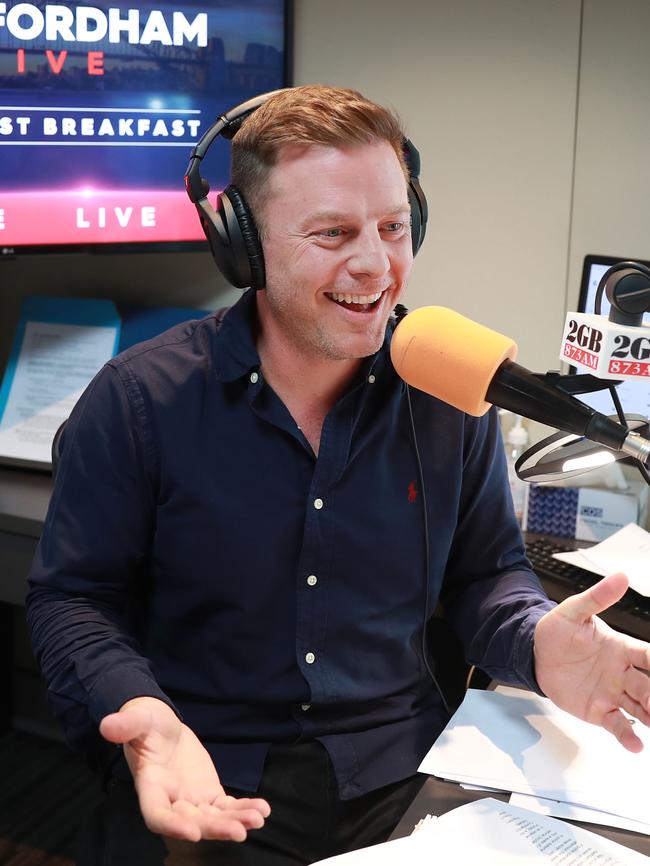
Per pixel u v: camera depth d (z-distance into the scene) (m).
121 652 1.20
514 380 1.04
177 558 1.32
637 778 1.08
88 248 2.04
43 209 1.99
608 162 1.90
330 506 1.31
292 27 2.10
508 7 1.91
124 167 2.04
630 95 1.86
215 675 1.33
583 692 1.13
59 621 1.26
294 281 1.18
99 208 2.04
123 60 1.99
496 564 1.43
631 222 1.91
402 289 1.23
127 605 1.40
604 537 1.83
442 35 1.98
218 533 1.30
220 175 2.14
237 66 2.08
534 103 1.93
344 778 1.26
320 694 1.29
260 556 1.30
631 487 1.86
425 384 1.10
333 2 2.06
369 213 1.15
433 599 1.39
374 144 1.15
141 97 2.02
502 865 0.93
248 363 1.29
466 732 1.17
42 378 2.17
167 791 0.92
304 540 1.29
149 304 2.33
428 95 2.02
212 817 0.89
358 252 1.15
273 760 1.29
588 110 1.89
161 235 2.11
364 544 1.32
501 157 1.99
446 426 1.38
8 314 2.40
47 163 1.97
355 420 1.30
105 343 2.14
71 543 1.32
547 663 1.16
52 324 2.20
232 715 1.32
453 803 1.05
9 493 1.98
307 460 1.31
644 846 0.98
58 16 1.92
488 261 2.04
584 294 1.81
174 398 1.32
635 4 1.81
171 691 1.36
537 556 1.73
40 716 2.54
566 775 1.09
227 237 1.22
